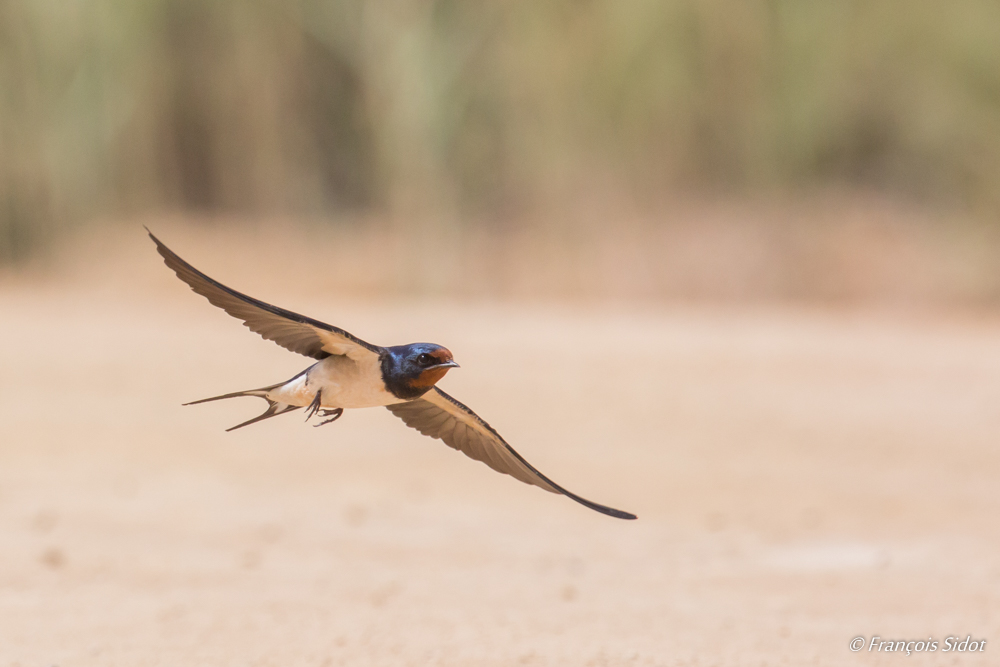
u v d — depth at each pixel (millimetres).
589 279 29500
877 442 14125
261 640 7418
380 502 11594
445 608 8211
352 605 8250
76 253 33312
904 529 10523
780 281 29047
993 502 11383
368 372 5012
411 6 30219
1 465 12992
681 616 8023
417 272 29953
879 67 31016
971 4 30078
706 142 30750
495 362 19688
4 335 22766
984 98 30156
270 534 10320
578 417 15508
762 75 30266
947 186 31141
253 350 21109
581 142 30188
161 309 28297
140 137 34125
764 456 13422
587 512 11250
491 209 31609
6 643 7340
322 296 29641
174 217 35000
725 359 20094
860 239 29500
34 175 33281
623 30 29719
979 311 27188
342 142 35062
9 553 9578
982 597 8438
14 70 32906
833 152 31656
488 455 5633
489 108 30719
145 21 33188
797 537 10305
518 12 29969
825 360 20000
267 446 14188
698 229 30047
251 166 34656
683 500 11672
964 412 15781
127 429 14914
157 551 9703
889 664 6973
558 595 8570
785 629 7699
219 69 34062
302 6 32531
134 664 6918
